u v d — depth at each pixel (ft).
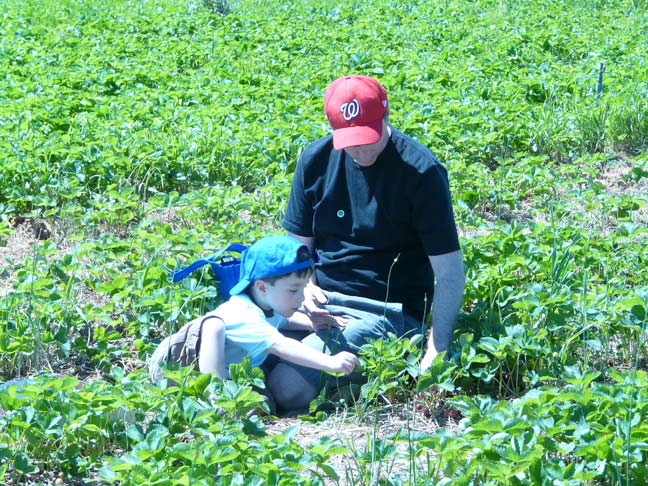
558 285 15.05
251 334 12.96
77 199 22.07
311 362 12.83
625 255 17.37
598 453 10.36
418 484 10.30
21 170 21.49
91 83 32.27
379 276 14.02
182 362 13.15
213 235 18.02
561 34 41.75
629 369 14.39
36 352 14.24
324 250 14.51
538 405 11.32
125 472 10.34
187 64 37.11
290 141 24.50
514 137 26.45
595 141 27.04
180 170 23.68
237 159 23.81
